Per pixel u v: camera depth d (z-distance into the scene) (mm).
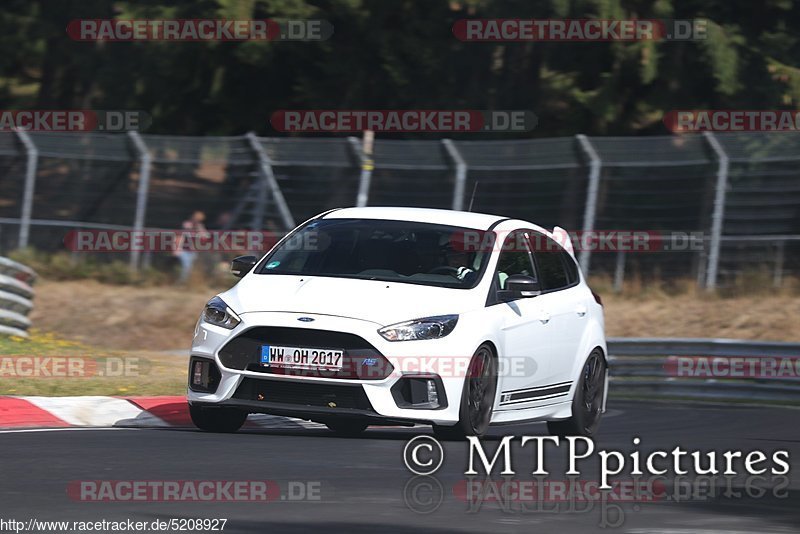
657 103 99000
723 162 78438
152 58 108125
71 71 119188
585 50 100375
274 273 34344
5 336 53656
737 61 95812
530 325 35000
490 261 34750
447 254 34594
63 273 86438
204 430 33938
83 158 88000
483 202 81812
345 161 83438
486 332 32562
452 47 101562
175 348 74938
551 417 36656
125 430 33500
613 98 96625
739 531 21234
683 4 100000
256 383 31375
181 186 87125
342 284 32906
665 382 60750
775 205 78188
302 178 84688
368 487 24812
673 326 75250
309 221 36719
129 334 76188
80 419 35500
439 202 82188
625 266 81375
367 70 101938
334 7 99188
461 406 31734
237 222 85688
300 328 31141
